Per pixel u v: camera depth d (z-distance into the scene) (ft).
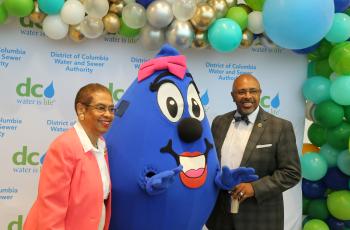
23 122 9.92
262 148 8.25
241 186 7.96
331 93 10.21
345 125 10.43
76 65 10.11
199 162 7.22
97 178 6.61
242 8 10.21
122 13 9.60
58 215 6.23
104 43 10.22
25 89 9.91
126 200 7.04
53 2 9.16
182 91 7.34
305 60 11.04
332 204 10.42
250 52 10.84
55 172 6.31
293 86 11.02
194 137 7.10
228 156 8.50
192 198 7.12
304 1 9.18
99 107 6.64
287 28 9.34
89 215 6.47
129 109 7.38
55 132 10.07
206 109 10.70
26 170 9.96
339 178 10.68
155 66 7.47
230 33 9.68
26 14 9.27
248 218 8.21
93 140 6.85
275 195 8.10
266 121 8.46
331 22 9.53
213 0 9.88
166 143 7.02
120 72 10.32
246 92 8.34
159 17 9.37
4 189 9.87
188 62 10.62
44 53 9.96
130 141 7.11
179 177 7.00
